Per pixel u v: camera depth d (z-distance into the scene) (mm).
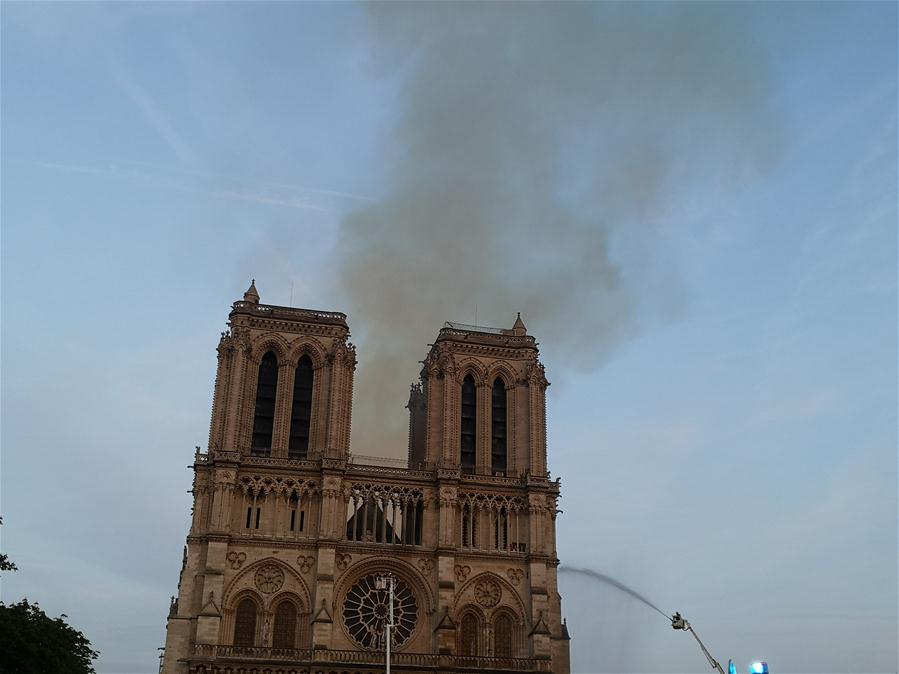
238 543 119250
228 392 126062
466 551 125688
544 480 130625
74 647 114875
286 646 117375
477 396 135750
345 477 125562
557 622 124938
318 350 131625
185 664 112750
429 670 117562
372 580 122938
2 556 92250
